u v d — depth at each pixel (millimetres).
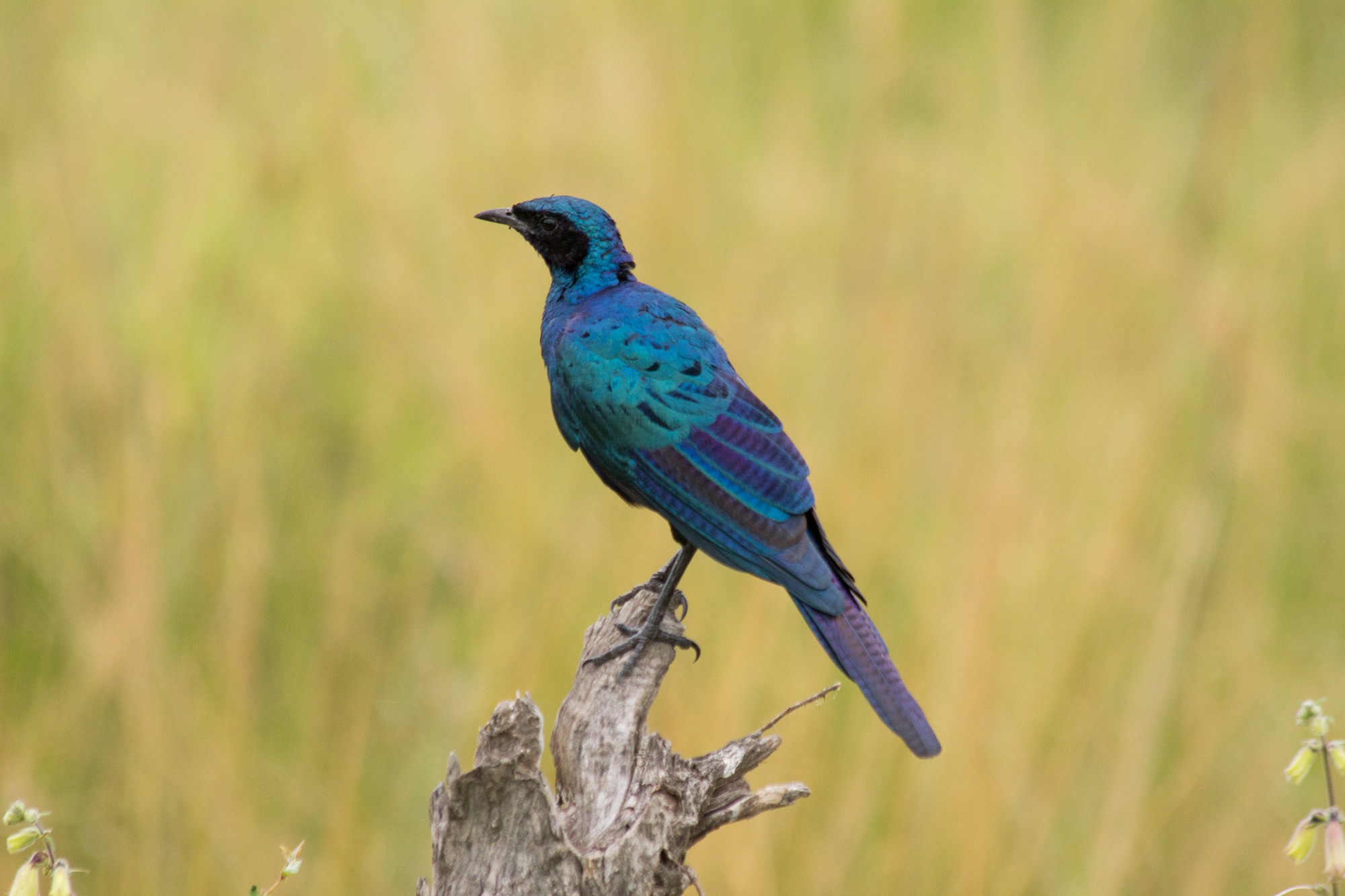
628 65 17422
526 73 17469
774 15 19484
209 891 11930
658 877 7613
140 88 17766
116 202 17000
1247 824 12906
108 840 12258
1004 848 12188
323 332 16812
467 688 13609
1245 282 17406
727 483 9969
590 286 11648
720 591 13492
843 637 9195
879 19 18500
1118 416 14992
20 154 16547
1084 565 13656
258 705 13227
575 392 10602
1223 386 15984
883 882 12078
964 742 12367
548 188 16453
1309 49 22391
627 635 9227
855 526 14102
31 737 12594
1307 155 19125
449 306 16078
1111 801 12438
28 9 17672
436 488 15211
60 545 14008
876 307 15602
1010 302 16594
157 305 15844
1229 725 13445
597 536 13906
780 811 12422
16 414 14969
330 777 12812
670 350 10523
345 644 13633
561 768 8117
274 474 15297
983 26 19906
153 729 12141
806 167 17453
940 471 14688
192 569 14008
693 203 16328
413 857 12688
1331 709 13945
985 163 17797
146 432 14445
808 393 14969
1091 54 19375
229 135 17781
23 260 15859
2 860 12078
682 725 12586
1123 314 15797
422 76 17688
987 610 12938
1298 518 15930
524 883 7148
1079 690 13148
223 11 18594
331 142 17156
